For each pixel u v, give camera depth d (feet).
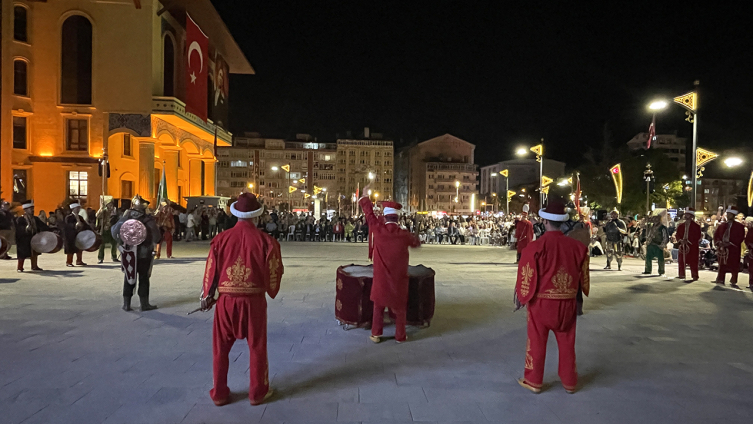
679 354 19.54
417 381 15.97
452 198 317.22
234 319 13.75
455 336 21.79
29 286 33.71
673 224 67.46
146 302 26.17
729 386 15.96
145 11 93.30
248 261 13.85
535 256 15.08
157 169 111.86
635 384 16.06
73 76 91.71
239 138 307.17
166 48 102.47
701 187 243.81
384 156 325.83
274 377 16.24
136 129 93.09
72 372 16.31
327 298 30.35
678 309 28.91
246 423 12.65
